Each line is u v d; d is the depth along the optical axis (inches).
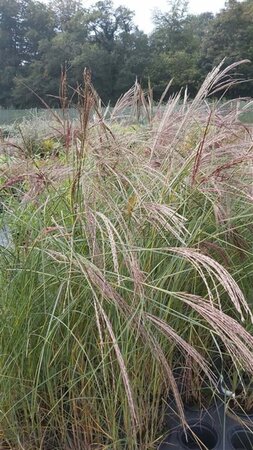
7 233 70.1
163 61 1069.1
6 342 63.0
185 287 68.5
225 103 90.4
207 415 72.1
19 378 62.0
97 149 67.9
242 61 78.5
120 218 61.4
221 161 76.0
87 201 59.8
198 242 64.4
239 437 69.5
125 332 58.3
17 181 72.0
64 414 66.6
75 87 69.8
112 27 1702.8
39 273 59.1
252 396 73.8
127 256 56.0
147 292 59.1
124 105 94.7
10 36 1945.1
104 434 65.7
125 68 1242.0
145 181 71.3
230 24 1275.8
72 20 1679.4
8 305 62.9
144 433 68.9
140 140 79.7
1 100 1118.4
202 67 1101.1
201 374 75.2
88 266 51.5
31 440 66.1
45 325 60.7
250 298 75.5
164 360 56.8
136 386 62.6
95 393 63.2
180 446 66.6
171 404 72.6
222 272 47.6
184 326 68.4
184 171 68.3
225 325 47.8
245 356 49.6
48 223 65.1
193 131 82.5
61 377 64.2
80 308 60.8
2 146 81.4
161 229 62.4
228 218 67.9
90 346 62.5
